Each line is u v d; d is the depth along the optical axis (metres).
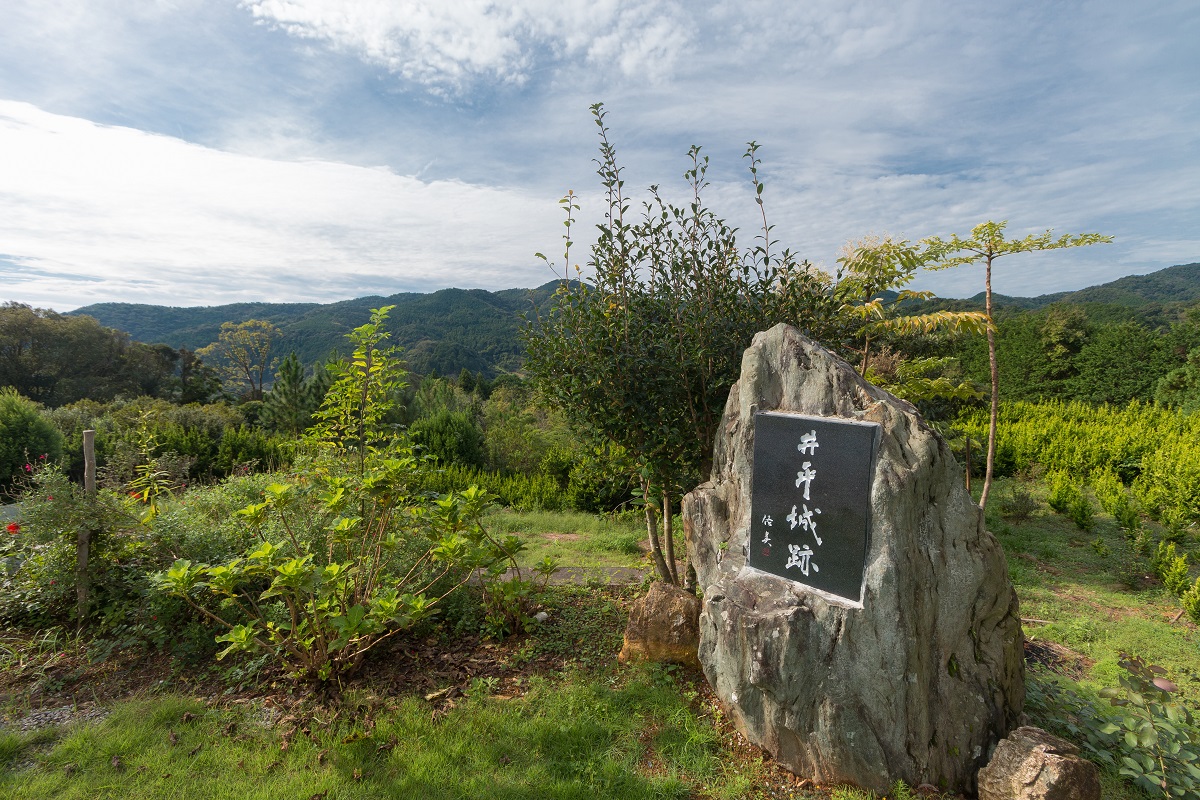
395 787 3.19
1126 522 9.09
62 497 4.95
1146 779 3.10
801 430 3.72
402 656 4.61
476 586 5.53
